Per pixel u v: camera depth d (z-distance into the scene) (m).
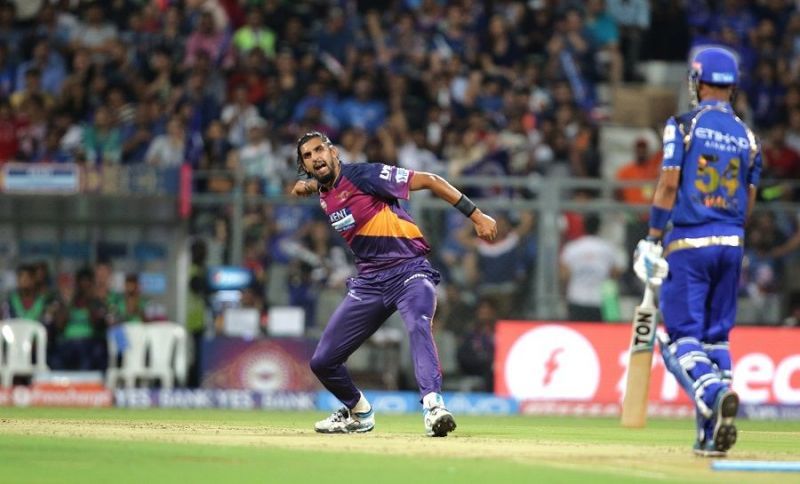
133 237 59.22
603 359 57.56
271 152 68.06
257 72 73.88
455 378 58.03
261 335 58.22
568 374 57.66
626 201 60.88
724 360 26.98
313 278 58.97
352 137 68.06
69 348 58.34
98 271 58.75
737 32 80.31
